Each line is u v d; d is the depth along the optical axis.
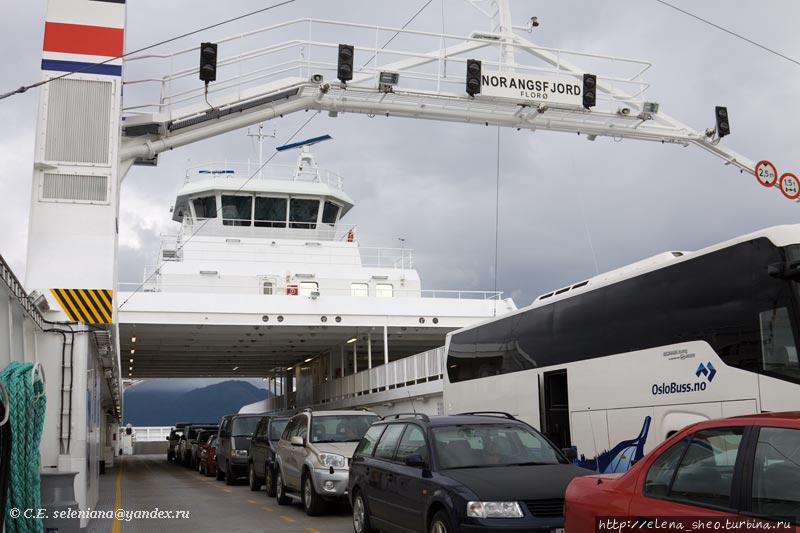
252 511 15.00
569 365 13.26
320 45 18.27
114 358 20.02
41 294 12.19
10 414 7.95
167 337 34.03
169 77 17.34
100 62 14.48
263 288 32.16
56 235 13.67
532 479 7.93
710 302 10.02
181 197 35.12
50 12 14.47
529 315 14.98
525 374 14.80
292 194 34.75
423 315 30.30
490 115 20.02
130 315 27.50
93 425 15.44
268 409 63.53
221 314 28.25
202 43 16.89
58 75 14.28
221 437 25.06
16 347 10.52
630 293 11.78
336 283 33.22
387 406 30.19
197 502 17.08
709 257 10.15
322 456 13.81
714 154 21.66
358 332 32.91
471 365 17.47
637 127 20.98
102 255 13.74
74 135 14.13
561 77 19.92
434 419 9.49
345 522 13.04
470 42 19.91
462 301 30.91
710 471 4.95
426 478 8.45
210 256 32.62
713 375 9.80
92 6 14.64
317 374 45.59
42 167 13.88
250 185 33.97
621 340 11.85
